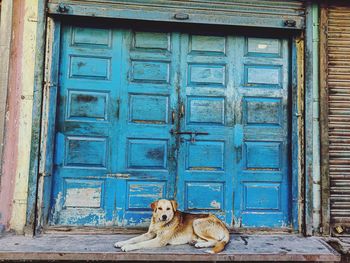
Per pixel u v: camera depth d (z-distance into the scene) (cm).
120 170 390
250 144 407
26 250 316
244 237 378
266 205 402
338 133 402
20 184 366
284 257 328
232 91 411
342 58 410
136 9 391
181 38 410
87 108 391
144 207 389
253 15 404
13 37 378
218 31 415
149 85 401
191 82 407
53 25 385
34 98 370
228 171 402
